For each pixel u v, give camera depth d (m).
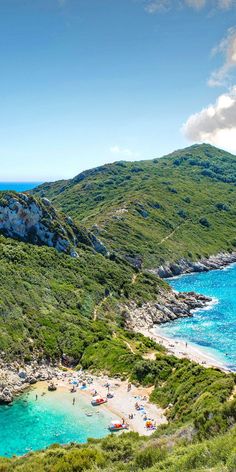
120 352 86.31
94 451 43.81
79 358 88.50
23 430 63.16
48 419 66.19
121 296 129.00
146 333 114.69
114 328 105.62
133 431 57.00
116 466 38.06
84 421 65.38
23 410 69.06
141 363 80.31
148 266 186.38
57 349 88.12
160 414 66.56
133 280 145.62
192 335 114.19
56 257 130.62
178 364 79.06
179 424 51.97
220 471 24.92
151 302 133.75
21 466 44.81
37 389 76.50
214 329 119.19
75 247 146.00
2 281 100.44
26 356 82.38
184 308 136.25
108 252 160.62
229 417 38.34
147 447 41.12
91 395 74.25
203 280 185.88
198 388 64.94
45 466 42.66
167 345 105.19
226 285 175.25
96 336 94.88
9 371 78.00
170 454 34.69
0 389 73.31
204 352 101.00
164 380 75.62
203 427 38.47
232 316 131.75
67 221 155.75
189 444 37.19
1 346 81.06
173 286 172.75
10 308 92.06
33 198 140.62
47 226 140.12
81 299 112.75
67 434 61.88
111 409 69.12
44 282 111.12
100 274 133.88
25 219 135.38
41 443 59.53
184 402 63.84
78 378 80.94
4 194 135.25
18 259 116.44
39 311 97.19
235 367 91.38
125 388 76.44
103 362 85.06
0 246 118.12
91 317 107.56
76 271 128.62
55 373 82.56
